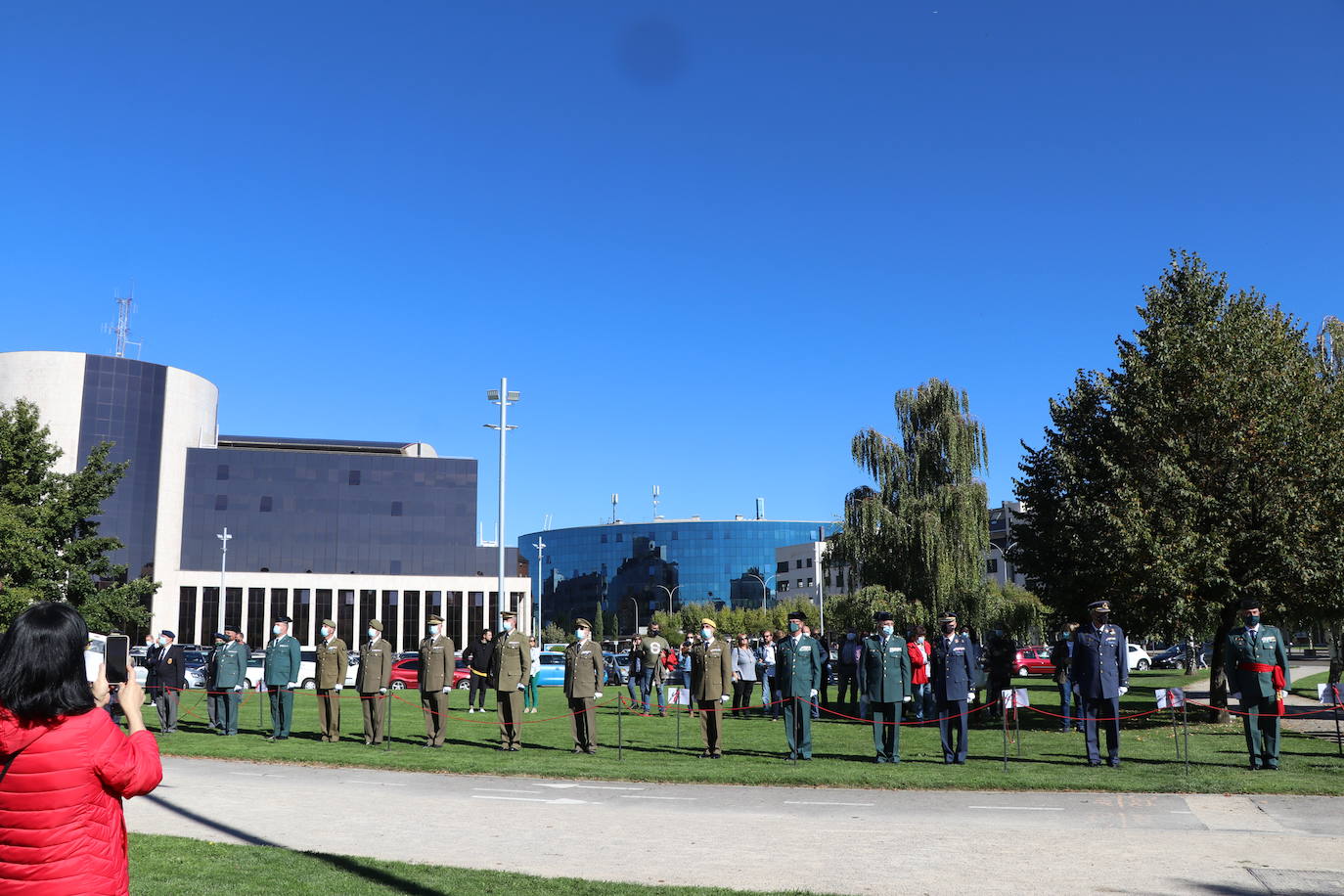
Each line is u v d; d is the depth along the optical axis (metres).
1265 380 22.50
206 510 109.12
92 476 39.00
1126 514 22.11
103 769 3.79
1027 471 28.44
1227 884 8.38
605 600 173.38
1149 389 23.23
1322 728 21.88
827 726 23.41
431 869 8.74
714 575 166.38
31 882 3.65
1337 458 21.69
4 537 34.78
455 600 116.12
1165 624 22.44
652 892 7.88
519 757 17.45
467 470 119.38
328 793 13.81
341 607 112.56
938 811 12.18
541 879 8.35
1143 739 20.12
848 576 47.16
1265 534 21.50
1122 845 10.01
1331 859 9.35
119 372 101.75
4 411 37.91
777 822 11.46
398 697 35.00
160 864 8.81
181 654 22.98
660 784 14.60
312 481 113.88
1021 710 26.95
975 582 43.75
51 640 3.80
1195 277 24.94
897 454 46.12
